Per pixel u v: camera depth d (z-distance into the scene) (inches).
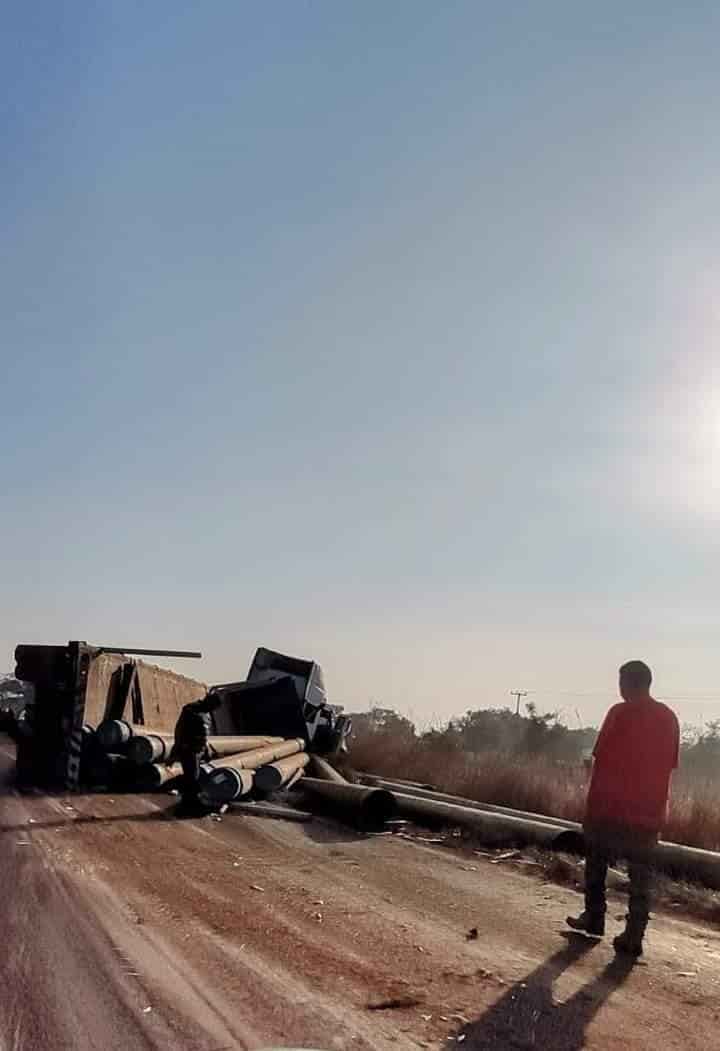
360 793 632.4
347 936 344.2
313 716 1098.1
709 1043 261.6
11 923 324.5
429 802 642.2
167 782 729.6
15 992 262.5
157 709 904.3
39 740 709.9
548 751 1707.7
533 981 304.8
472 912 397.7
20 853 442.6
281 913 370.9
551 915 399.5
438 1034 254.4
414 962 316.8
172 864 450.3
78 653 708.0
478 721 2132.1
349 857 513.0
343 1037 247.0
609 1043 256.1
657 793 347.6
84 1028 242.1
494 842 582.2
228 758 722.8
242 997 271.4
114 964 290.7
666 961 339.6
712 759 1478.8
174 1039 238.7
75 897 367.9
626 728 353.4
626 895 461.4
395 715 1740.9
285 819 639.1
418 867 497.4
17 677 713.0
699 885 487.5
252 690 1068.5
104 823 556.1
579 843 560.1
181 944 317.4
